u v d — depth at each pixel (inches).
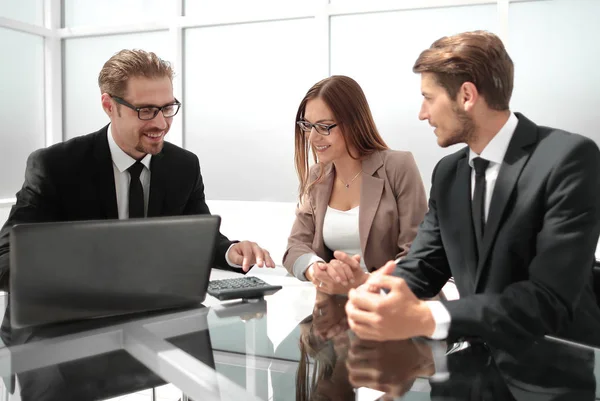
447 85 50.3
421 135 172.1
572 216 47.0
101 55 208.2
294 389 35.9
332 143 83.0
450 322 42.8
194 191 84.5
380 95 175.6
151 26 198.4
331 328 49.4
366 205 83.0
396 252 83.4
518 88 159.8
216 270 77.3
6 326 49.2
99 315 51.0
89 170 76.9
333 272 61.6
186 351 43.4
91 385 36.8
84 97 211.8
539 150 50.7
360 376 37.9
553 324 45.4
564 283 45.9
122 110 72.1
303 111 86.8
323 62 179.0
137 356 42.1
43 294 47.5
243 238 191.9
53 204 76.1
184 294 54.9
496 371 38.6
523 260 51.1
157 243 51.6
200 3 194.7
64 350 43.5
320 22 177.8
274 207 188.2
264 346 44.4
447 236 57.6
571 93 154.3
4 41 194.4
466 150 59.2
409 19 169.8
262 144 192.4
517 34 158.2
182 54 198.8
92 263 48.9
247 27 190.1
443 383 36.6
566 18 152.5
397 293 42.1
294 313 54.4
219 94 195.9
